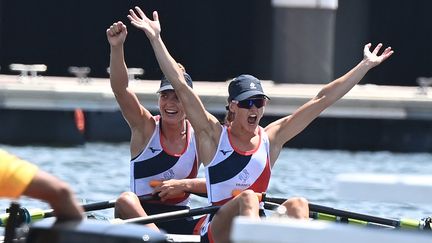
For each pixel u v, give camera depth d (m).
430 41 142.88
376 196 18.56
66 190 21.41
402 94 98.00
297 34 108.69
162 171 37.12
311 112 34.00
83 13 143.12
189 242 32.28
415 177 18.61
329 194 55.12
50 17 142.75
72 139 87.50
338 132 88.50
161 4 144.12
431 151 88.88
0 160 21.06
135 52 142.75
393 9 142.25
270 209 34.41
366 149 88.75
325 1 108.25
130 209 33.78
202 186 36.22
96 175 61.69
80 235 20.83
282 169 68.69
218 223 30.66
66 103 87.38
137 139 37.09
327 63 109.19
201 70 145.62
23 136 87.69
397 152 87.88
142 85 99.38
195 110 33.09
